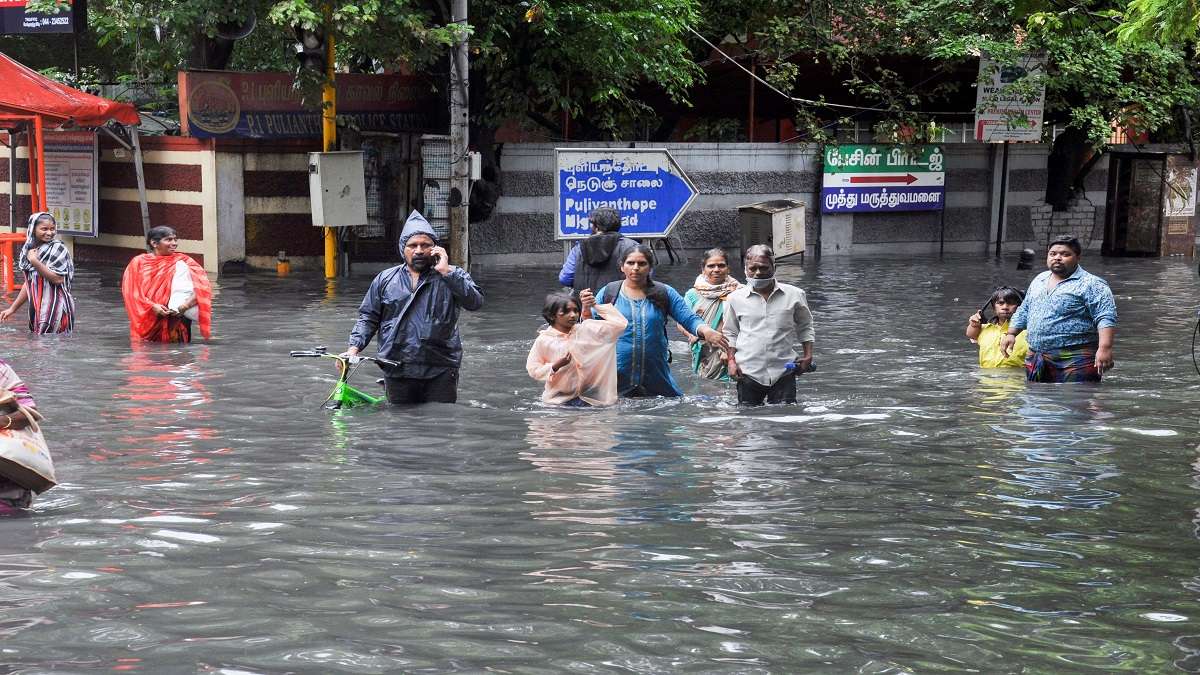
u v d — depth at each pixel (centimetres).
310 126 2186
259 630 471
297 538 602
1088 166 2894
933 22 2650
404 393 991
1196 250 2845
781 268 2372
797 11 2712
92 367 1160
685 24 2416
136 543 593
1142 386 1090
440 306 987
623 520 641
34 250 1395
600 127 2642
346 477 737
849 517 651
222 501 677
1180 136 2970
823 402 1008
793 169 2645
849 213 2698
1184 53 2822
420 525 628
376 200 2195
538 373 998
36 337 1364
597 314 1009
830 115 2850
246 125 2141
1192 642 465
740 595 517
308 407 976
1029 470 765
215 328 1446
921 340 1394
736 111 2944
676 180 2375
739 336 1005
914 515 656
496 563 562
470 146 2284
